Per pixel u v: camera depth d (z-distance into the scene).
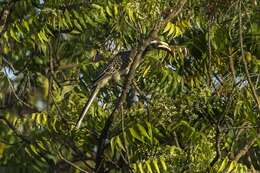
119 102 12.45
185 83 13.64
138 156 12.40
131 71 12.38
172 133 12.71
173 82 13.02
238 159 13.35
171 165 12.24
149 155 12.29
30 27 14.08
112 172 14.48
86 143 13.71
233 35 13.28
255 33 13.27
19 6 14.89
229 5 13.08
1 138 14.79
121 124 12.59
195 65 13.57
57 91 14.19
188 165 12.26
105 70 12.47
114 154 13.12
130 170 12.21
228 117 12.99
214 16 13.24
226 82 13.16
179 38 14.08
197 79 13.59
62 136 13.55
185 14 13.50
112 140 12.16
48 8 13.92
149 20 12.56
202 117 12.88
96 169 13.30
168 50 12.92
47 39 14.38
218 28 13.16
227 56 13.17
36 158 14.24
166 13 12.76
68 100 13.73
